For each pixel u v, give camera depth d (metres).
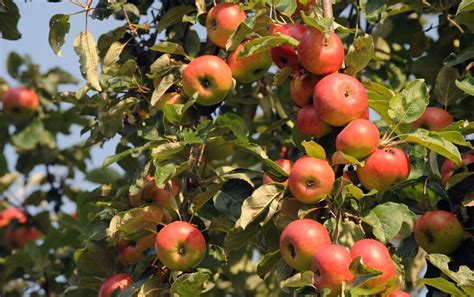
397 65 2.71
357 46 2.05
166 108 2.15
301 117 2.04
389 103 2.03
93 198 2.45
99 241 2.34
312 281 1.90
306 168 1.96
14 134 3.03
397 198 2.24
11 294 2.89
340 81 1.99
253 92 2.61
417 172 2.15
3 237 3.12
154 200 2.24
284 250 1.95
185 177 2.23
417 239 2.15
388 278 1.90
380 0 2.41
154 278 2.14
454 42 2.55
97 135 2.44
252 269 2.72
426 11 2.63
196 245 2.09
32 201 3.15
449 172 2.19
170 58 2.25
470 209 2.14
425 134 1.99
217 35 2.20
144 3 2.47
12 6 2.40
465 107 2.41
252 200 2.01
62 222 2.88
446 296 2.10
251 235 2.10
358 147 1.96
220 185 2.15
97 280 2.35
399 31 2.74
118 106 2.30
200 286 2.05
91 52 2.25
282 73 2.08
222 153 2.22
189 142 2.10
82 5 2.27
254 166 2.65
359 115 1.99
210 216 2.24
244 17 2.20
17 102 3.03
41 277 2.88
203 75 2.16
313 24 1.97
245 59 2.18
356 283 1.87
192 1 2.39
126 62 2.27
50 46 2.28
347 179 2.00
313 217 2.01
